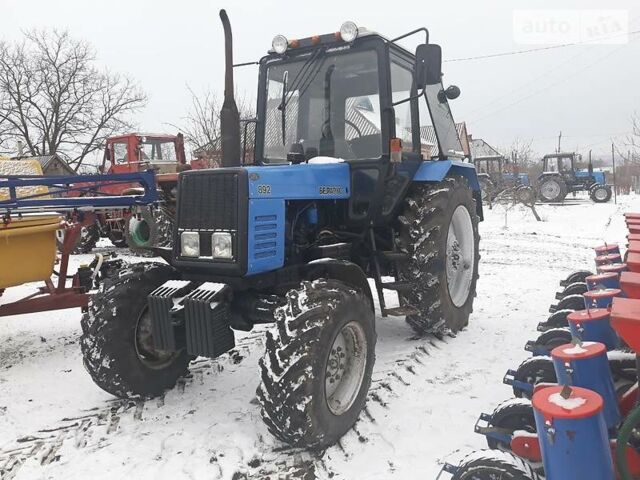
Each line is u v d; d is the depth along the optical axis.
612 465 1.66
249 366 4.18
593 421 1.60
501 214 18.12
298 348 2.71
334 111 4.23
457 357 4.25
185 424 3.21
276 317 2.83
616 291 2.83
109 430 3.18
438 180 4.36
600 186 23.58
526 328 4.99
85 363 3.37
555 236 12.23
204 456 2.85
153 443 3.00
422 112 4.80
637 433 1.90
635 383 2.28
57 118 28.75
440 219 4.38
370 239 4.17
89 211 4.88
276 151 4.45
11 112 28.02
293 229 3.57
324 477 2.64
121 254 11.32
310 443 2.75
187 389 3.74
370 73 4.11
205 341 3.01
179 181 3.21
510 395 3.50
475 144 45.44
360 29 4.19
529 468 1.88
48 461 2.87
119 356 3.36
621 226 13.53
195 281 3.31
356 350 3.18
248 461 2.80
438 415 3.25
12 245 4.29
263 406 2.72
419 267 4.32
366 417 3.25
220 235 3.02
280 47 4.26
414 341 4.67
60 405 3.56
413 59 4.73
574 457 1.59
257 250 3.04
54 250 4.65
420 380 3.79
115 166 12.14
